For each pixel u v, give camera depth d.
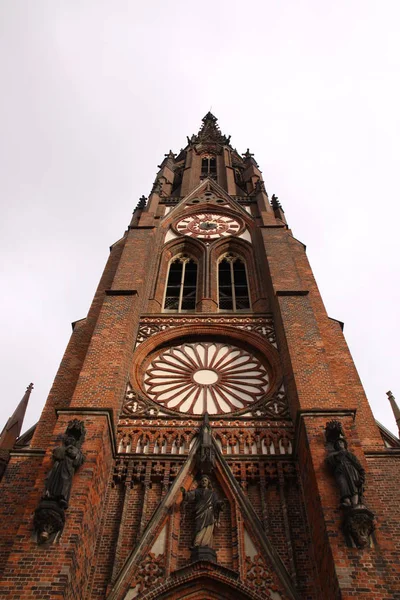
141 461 22.53
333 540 17.44
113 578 18.67
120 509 21.08
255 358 29.72
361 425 24.08
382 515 18.48
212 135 68.81
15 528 19.59
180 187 57.09
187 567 18.47
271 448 23.17
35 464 22.12
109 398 23.31
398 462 21.86
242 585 18.11
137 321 31.16
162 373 28.77
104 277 36.00
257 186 49.94
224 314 32.12
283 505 20.91
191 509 20.73
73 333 30.23
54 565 16.56
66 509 18.14
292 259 35.34
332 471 19.47
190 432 23.89
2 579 16.19
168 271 39.12
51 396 25.91
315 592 18.33
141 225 40.69
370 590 16.09
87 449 20.45
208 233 42.53
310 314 28.89
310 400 23.22
